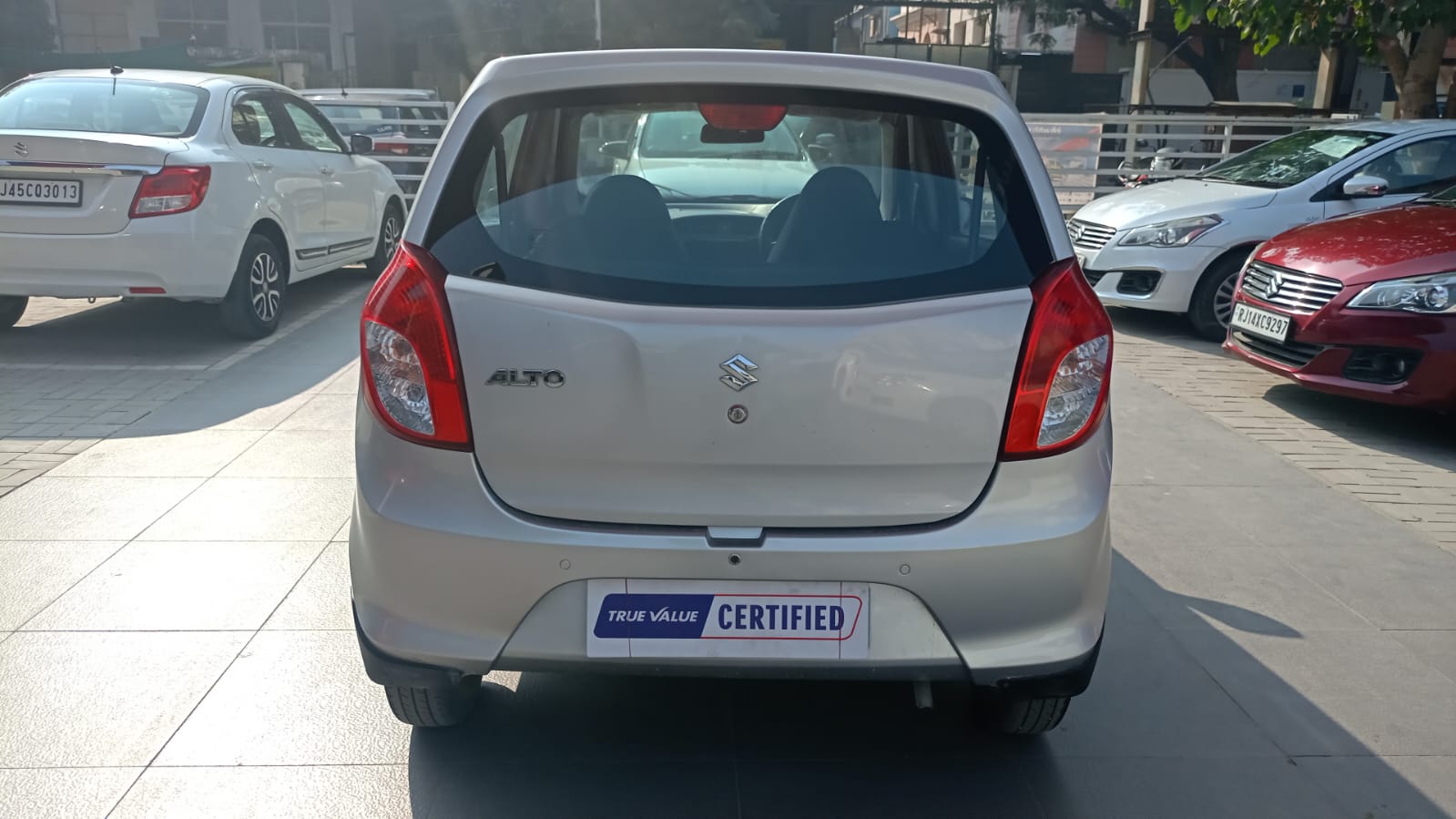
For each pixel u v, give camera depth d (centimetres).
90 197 656
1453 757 296
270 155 773
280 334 772
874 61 256
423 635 241
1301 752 297
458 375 234
